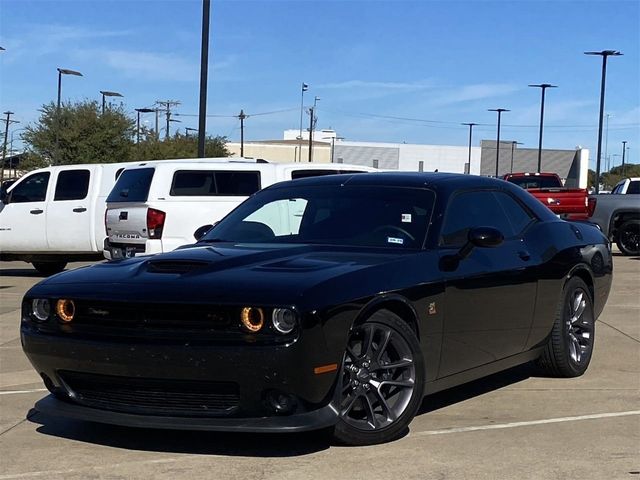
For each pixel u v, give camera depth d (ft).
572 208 68.28
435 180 20.18
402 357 16.58
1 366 24.99
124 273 16.60
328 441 16.47
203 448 16.43
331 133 347.15
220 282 15.37
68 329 15.97
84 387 16.25
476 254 18.94
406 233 18.49
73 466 15.48
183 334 14.90
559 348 22.30
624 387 21.91
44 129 160.56
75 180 50.14
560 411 19.48
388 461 15.58
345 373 15.81
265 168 39.17
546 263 21.36
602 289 24.66
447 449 16.39
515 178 79.71
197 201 37.76
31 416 19.17
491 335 19.21
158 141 179.73
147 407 15.49
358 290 15.64
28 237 50.14
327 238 19.11
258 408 14.84
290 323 14.60
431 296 17.19
